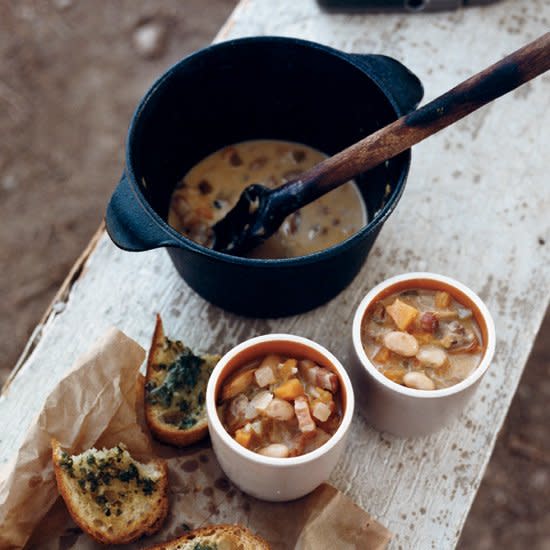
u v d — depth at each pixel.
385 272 1.22
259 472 0.94
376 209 1.15
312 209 1.21
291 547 1.01
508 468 1.99
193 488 1.05
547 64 0.86
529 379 2.08
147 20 2.48
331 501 1.01
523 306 1.21
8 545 0.96
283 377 1.00
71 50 2.44
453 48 1.43
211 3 2.51
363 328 1.04
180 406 1.07
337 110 1.19
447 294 1.05
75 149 2.30
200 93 1.15
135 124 1.03
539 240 1.26
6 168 2.27
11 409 1.12
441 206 1.28
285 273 1.00
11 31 2.46
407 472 1.09
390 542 1.05
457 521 1.06
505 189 1.30
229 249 1.12
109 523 0.98
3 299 2.12
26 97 2.37
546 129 1.36
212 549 0.96
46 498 0.98
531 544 1.92
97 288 1.21
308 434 0.95
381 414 1.04
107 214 1.00
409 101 1.08
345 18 1.46
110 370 1.02
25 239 2.19
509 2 1.48
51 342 1.17
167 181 1.20
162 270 1.22
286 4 1.48
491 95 0.89
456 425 1.12
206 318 1.18
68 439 1.00
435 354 1.01
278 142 1.28
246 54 1.12
